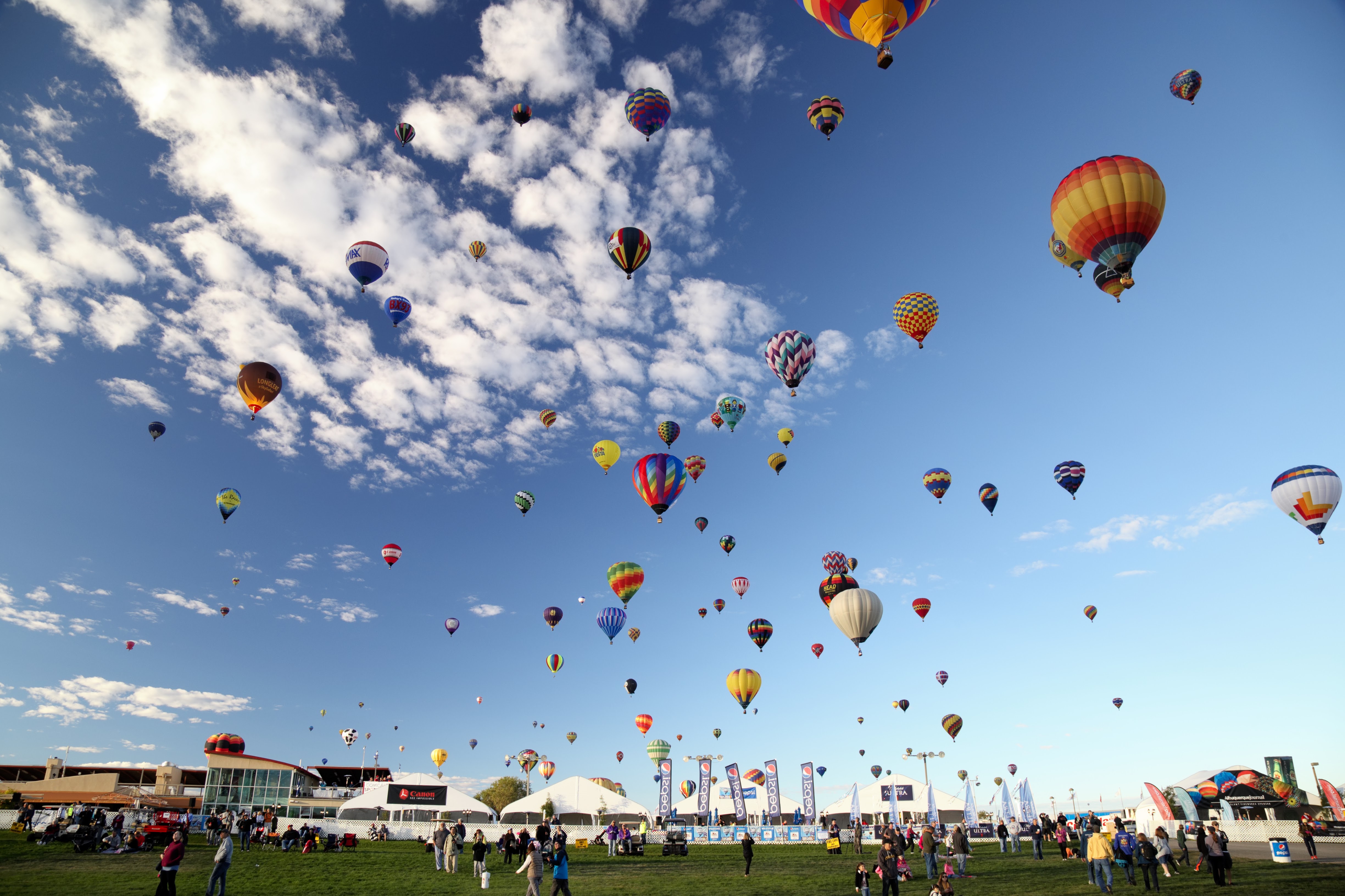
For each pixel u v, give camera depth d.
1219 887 21.83
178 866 18.17
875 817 66.94
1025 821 57.31
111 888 21.80
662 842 50.06
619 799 66.81
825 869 32.16
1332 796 52.75
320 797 81.69
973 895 21.84
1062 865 30.80
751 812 69.69
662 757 68.31
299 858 34.53
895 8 28.92
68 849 32.75
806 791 55.31
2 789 72.44
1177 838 46.56
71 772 79.75
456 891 23.42
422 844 51.09
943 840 51.19
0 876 24.33
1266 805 54.34
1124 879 24.75
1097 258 30.75
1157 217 29.62
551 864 18.62
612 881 27.12
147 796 70.31
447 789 66.88
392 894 22.27
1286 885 21.95
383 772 98.75
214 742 71.31
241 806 69.25
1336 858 31.31
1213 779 57.25
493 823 67.25
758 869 32.25
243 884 23.92
